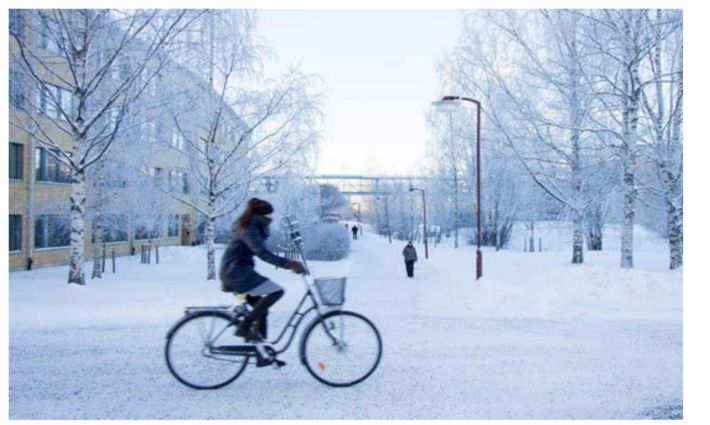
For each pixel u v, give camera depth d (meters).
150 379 5.59
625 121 16.47
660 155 16.80
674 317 9.09
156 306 9.88
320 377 5.49
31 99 15.08
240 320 5.44
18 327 8.00
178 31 14.08
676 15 15.02
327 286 5.52
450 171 38.59
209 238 17.62
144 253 27.44
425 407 4.88
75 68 13.98
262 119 17.03
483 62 19.92
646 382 5.55
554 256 27.27
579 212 21.25
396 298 12.99
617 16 15.88
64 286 14.34
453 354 6.59
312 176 18.75
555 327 8.20
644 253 28.86
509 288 11.12
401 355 6.54
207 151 17.41
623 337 7.54
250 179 17.47
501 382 5.54
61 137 23.67
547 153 19.62
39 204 23.36
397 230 63.88
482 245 43.12
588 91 16.78
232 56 16.55
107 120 15.42
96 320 8.59
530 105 18.47
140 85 14.79
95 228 18.64
